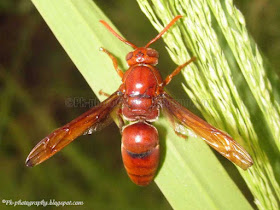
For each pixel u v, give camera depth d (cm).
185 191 8
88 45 9
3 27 15
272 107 8
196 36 8
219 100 8
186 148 8
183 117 9
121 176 14
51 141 9
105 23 9
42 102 14
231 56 9
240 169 8
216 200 8
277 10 13
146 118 9
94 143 14
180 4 8
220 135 8
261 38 13
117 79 9
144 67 9
